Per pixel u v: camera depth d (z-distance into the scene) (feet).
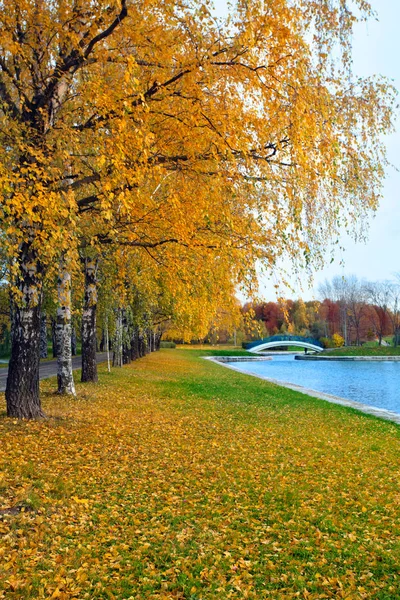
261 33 18.88
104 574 13.91
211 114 20.94
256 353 239.30
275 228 22.84
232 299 26.32
